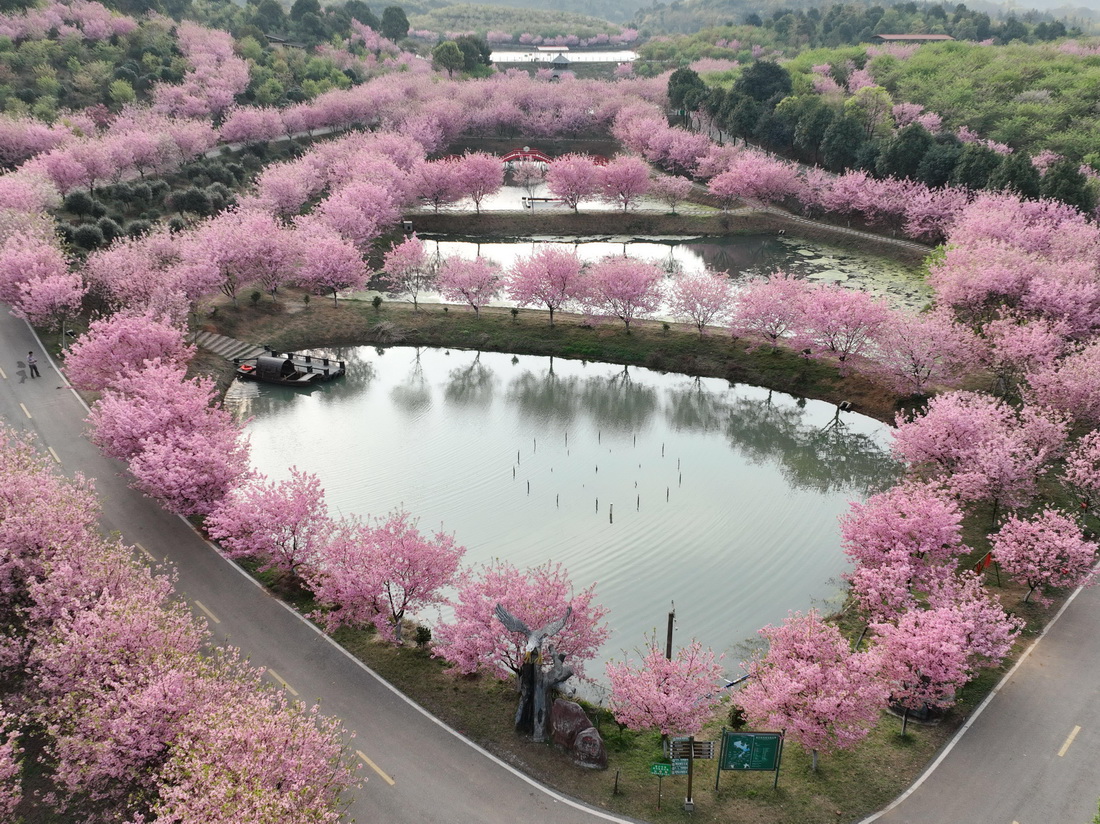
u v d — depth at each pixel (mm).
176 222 120188
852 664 40719
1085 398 66938
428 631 51500
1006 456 58469
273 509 54312
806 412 84938
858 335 87812
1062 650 48969
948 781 40000
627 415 86938
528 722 43625
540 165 170750
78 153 127438
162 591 48469
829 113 162250
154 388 65625
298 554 55188
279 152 173625
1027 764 40844
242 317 99250
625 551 62406
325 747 36500
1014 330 78438
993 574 56562
